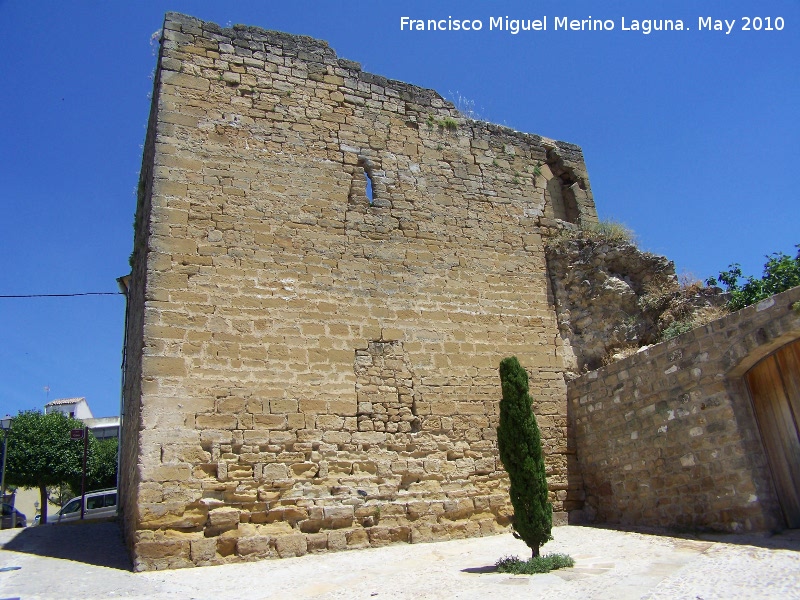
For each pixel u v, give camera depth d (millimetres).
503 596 7234
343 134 14102
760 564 7848
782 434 10094
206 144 12586
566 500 13516
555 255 15664
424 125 15281
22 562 10148
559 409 14227
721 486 10461
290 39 14281
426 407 12844
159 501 10078
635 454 12359
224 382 11195
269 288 12156
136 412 11078
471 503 12523
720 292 14961
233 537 10367
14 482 30000
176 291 11375
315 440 11562
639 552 9523
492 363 13906
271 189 12875
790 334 9711
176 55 12914
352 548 11148
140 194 14680
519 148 16500
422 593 7648
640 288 15664
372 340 12812
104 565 10016
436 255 14227
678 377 11539
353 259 13219
